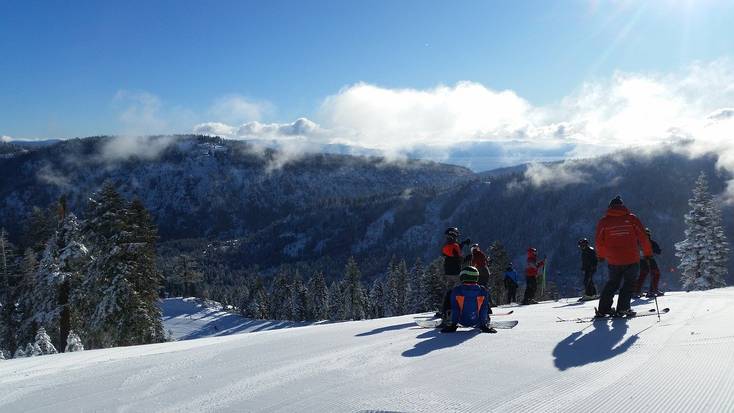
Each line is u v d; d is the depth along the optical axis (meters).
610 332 6.18
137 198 28.89
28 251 32.41
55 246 26.56
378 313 85.25
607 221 7.62
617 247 7.50
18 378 4.97
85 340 27.30
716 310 7.77
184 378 4.57
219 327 84.31
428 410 3.28
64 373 5.09
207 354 5.84
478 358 4.91
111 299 26.45
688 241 36.84
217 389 4.11
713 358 4.48
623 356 4.75
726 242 35.91
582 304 11.27
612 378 3.94
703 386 3.60
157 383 4.42
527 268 14.87
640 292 12.08
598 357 4.76
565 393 3.57
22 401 4.03
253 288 97.94
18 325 31.23
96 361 5.80
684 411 3.09
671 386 3.63
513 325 7.16
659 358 4.59
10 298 32.94
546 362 4.63
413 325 7.86
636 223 7.51
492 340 5.95
